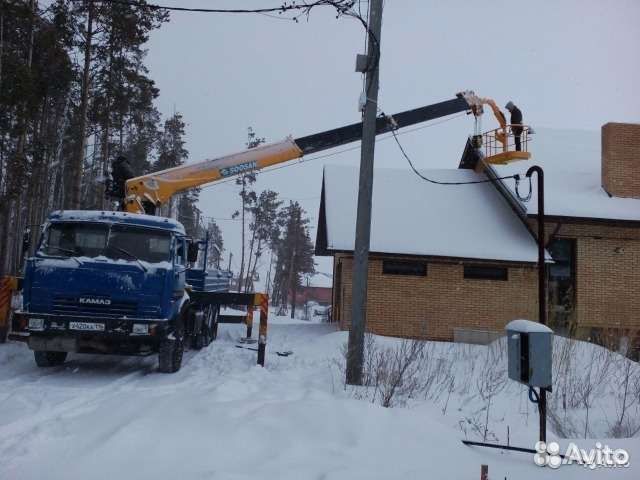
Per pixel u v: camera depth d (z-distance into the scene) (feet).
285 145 43.21
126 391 24.35
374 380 28.94
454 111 45.65
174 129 124.77
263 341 34.06
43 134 72.84
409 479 13.97
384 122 44.34
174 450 15.56
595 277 55.72
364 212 31.30
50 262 28.53
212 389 22.71
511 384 30.53
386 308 52.60
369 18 32.04
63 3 62.13
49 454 15.61
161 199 40.11
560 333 52.03
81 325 27.86
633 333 52.16
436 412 23.98
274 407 18.86
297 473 13.98
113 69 73.67
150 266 29.09
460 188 66.49
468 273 54.24
